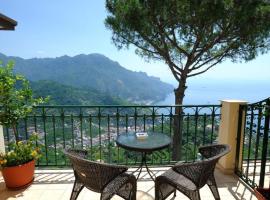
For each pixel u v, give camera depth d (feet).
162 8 15.81
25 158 8.92
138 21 16.02
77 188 7.13
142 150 7.09
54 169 10.66
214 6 14.71
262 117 8.07
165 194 7.13
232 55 19.16
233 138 9.90
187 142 11.51
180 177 7.05
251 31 15.87
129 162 11.10
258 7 15.10
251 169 10.42
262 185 8.13
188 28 17.15
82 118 10.62
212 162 6.24
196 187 6.30
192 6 15.21
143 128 10.80
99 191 6.25
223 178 9.66
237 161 9.82
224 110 10.25
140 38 18.07
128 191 6.84
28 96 9.23
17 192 8.61
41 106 10.30
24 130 10.37
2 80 8.55
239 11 15.10
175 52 20.44
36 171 10.45
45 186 9.09
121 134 8.90
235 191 8.62
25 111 9.17
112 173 6.04
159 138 8.28
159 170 10.56
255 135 9.07
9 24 9.74
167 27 17.62
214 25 16.58
